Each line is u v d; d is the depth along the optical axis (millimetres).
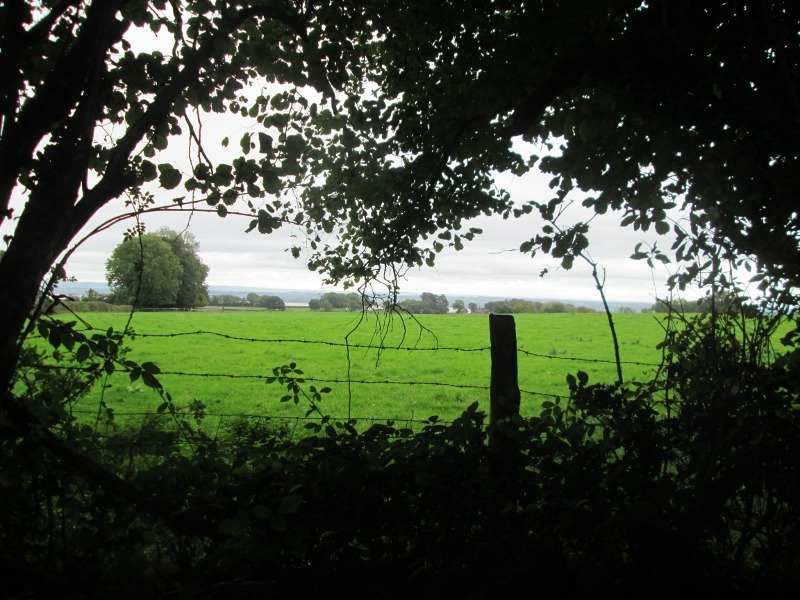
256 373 18484
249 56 3746
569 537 2809
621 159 3633
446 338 27359
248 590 2961
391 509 3100
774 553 3012
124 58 3678
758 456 2988
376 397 14125
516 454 3125
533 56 3805
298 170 3258
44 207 2953
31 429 3156
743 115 3150
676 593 2820
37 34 3184
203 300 60812
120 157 3166
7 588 3002
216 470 3326
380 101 4703
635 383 3404
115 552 3145
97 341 3227
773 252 3387
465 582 2846
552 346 24312
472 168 4820
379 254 4582
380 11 4285
